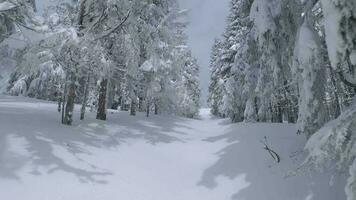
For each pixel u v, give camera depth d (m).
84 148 13.75
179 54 25.39
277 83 14.27
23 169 10.89
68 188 10.63
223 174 13.47
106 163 13.04
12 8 12.48
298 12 13.52
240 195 11.89
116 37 17.83
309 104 11.30
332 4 7.69
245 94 24.97
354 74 9.26
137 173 12.94
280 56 14.01
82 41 14.82
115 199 10.76
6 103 23.55
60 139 13.91
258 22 13.70
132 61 18.86
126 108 39.03
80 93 25.25
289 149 14.56
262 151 14.82
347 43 7.61
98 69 16.80
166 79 26.41
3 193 9.62
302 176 11.98
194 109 47.97
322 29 11.39
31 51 13.74
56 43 13.81
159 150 16.03
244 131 19.48
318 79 11.11
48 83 24.56
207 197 12.07
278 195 11.45
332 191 10.99
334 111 12.11
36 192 10.05
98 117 20.12
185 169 14.34
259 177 12.66
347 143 8.34
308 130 11.50
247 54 18.22
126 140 16.42
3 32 13.84
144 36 20.77
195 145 17.44
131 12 16.44
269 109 22.91
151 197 11.43
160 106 28.42
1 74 13.18
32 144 12.59
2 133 12.86
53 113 19.98
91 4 16.39
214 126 26.08
